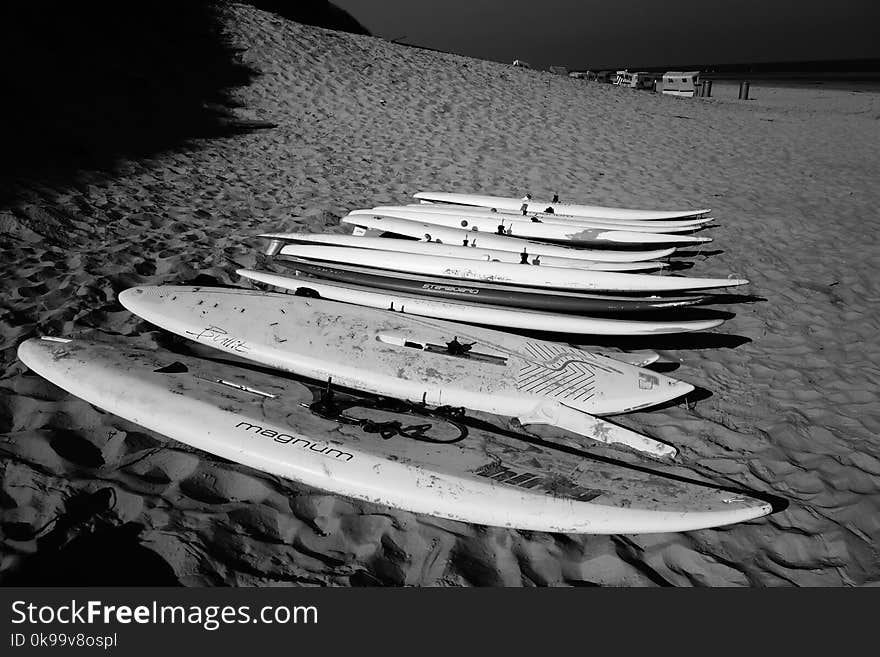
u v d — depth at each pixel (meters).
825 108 24.80
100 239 5.28
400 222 6.14
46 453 2.75
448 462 2.80
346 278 4.92
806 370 4.20
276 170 8.28
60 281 4.41
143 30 12.19
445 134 11.30
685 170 10.37
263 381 3.34
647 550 2.59
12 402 3.10
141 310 4.05
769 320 4.97
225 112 10.55
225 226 6.04
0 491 2.53
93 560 2.28
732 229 7.29
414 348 3.71
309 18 22.83
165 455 2.86
